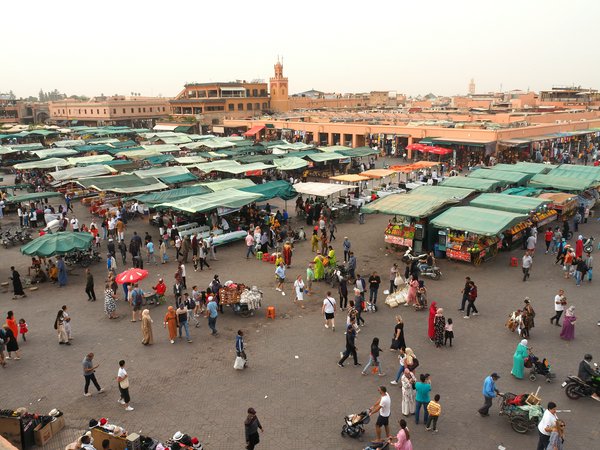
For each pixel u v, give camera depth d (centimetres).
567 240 2672
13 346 1554
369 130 6247
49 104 12238
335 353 1577
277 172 4822
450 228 2280
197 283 2203
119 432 1131
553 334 1662
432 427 1190
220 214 2878
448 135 5388
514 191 3044
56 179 3928
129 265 2492
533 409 1176
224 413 1277
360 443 1161
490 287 2077
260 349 1612
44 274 2284
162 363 1534
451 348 1584
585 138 5916
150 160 4747
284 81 10594
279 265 2094
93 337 1719
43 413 1294
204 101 9369
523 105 9375
